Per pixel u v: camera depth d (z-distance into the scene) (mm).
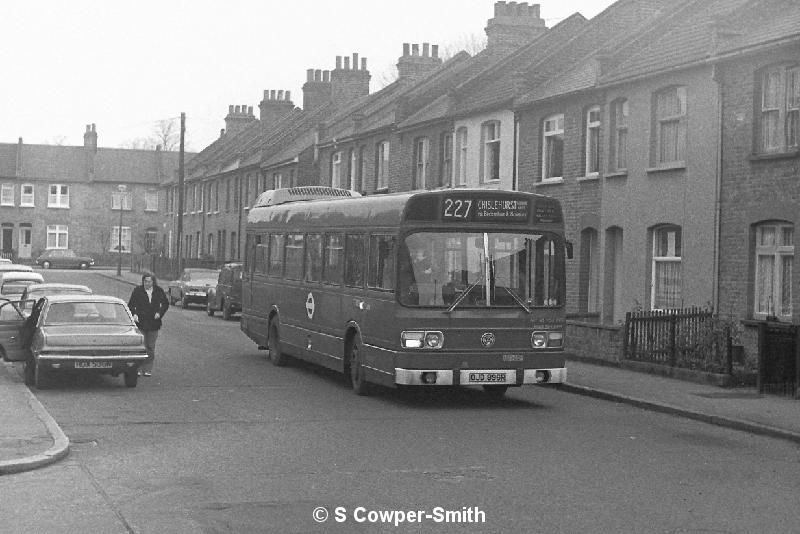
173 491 10812
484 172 36719
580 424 16094
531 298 17969
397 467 12250
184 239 87875
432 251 17562
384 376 17875
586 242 30562
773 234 23125
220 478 11500
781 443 14586
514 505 10305
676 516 9930
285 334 23781
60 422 15508
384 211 18312
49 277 74375
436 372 17391
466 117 37781
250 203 69000
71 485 11086
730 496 10898
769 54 22938
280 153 64750
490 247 17812
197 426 15242
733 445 14328
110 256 101375
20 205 101938
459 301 17531
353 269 19672
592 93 29578
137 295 21438
